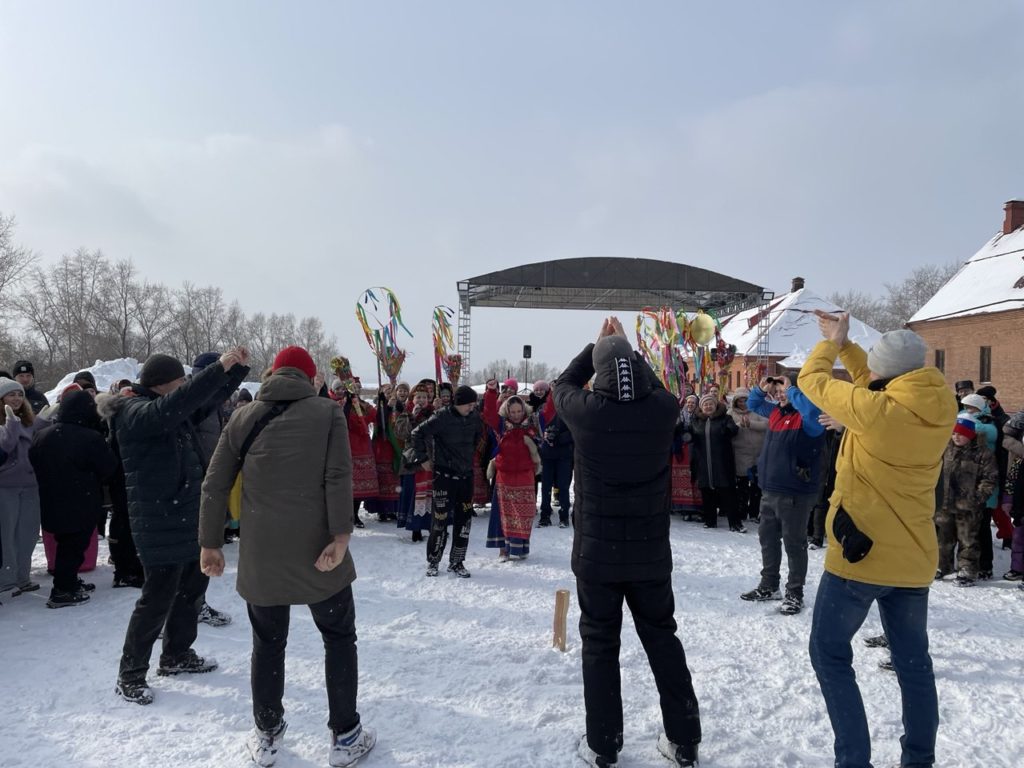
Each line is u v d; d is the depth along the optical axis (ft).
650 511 9.57
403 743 10.32
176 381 12.66
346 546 9.70
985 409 20.12
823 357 9.92
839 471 9.50
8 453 17.54
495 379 30.19
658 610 9.71
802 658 13.83
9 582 17.76
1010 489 20.80
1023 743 10.57
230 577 19.66
